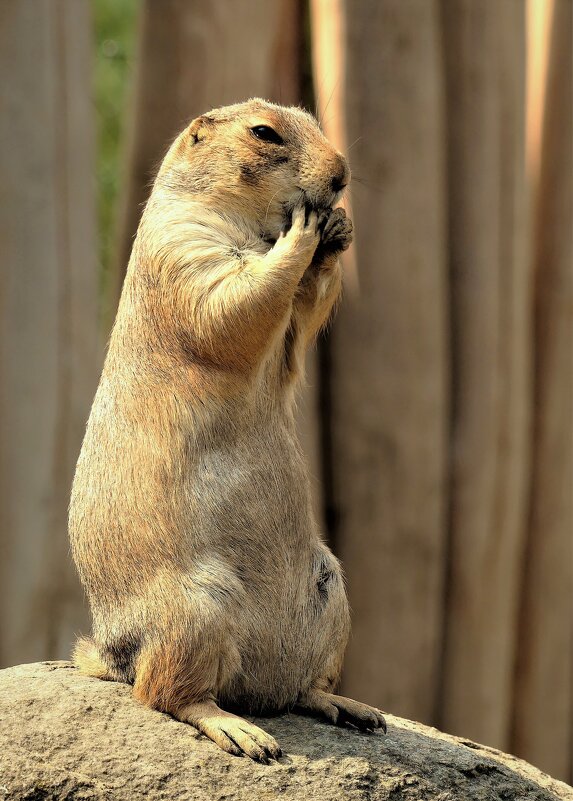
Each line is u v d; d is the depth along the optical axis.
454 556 14.95
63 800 6.55
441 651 15.02
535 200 16.50
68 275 14.17
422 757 7.19
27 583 14.07
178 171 7.72
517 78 15.18
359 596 14.59
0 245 13.85
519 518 15.67
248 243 7.59
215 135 7.71
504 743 15.76
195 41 13.80
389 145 14.23
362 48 14.18
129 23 25.34
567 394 16.36
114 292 14.62
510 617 15.62
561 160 16.30
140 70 14.05
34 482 14.07
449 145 14.97
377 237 14.28
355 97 14.20
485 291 14.99
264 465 7.36
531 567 16.41
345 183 7.66
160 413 7.24
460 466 14.94
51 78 13.95
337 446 14.66
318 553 7.67
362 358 14.45
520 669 16.45
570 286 16.23
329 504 14.80
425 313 14.46
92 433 7.51
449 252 15.01
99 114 24.56
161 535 7.11
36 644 14.17
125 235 14.33
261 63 14.23
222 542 7.20
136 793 6.58
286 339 7.68
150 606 7.07
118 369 7.48
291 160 7.60
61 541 14.28
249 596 7.24
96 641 7.52
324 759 6.98
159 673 7.05
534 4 16.67
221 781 6.67
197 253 7.27
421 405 14.51
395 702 14.62
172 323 7.27
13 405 13.98
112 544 7.21
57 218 14.06
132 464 7.23
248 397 7.29
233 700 7.36
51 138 13.96
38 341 14.01
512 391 15.26
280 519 7.41
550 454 16.34
